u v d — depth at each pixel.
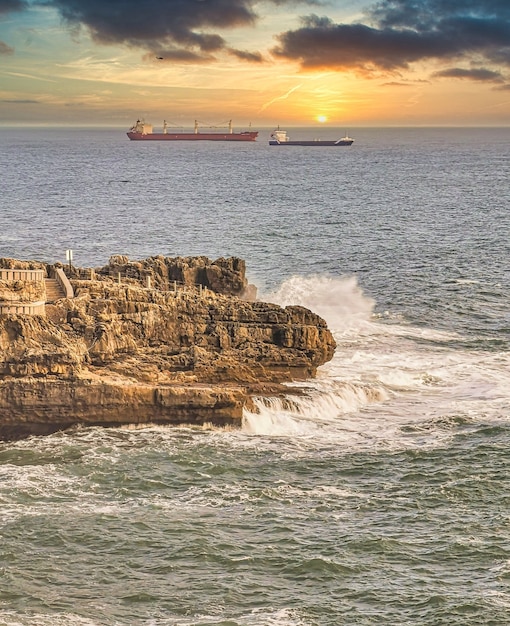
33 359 75.31
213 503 65.94
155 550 60.00
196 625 52.91
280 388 83.56
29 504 64.94
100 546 60.22
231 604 54.97
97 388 75.62
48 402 75.19
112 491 67.12
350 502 66.50
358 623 53.47
